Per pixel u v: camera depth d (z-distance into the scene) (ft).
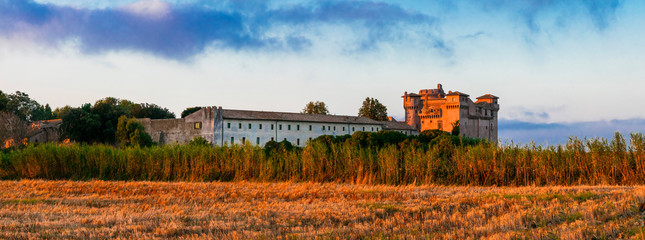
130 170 121.60
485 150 103.24
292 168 114.11
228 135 290.76
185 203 71.72
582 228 46.60
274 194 81.46
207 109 289.12
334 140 196.85
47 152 123.85
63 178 121.49
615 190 71.10
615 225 47.52
